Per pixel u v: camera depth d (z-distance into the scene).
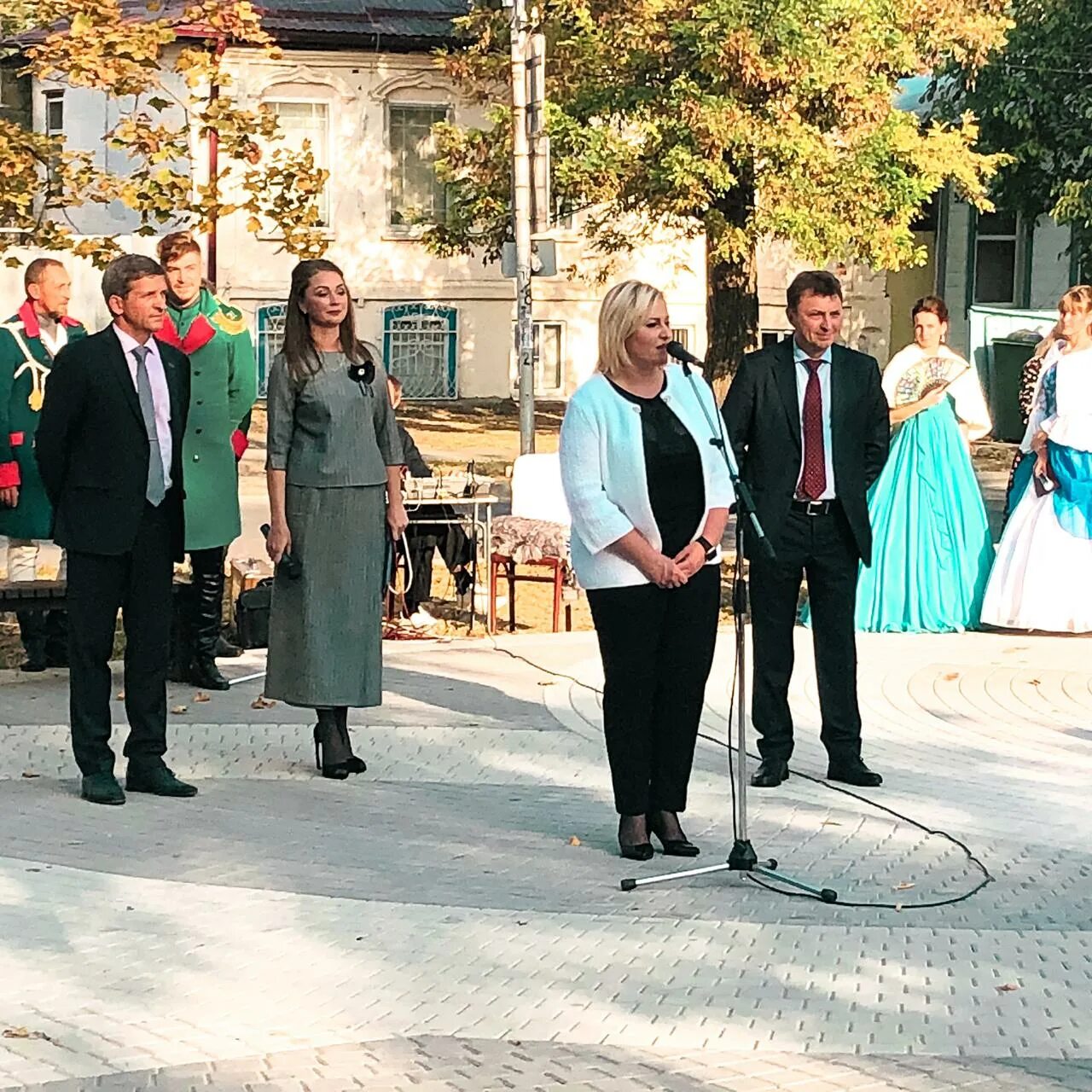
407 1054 5.34
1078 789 8.84
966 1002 5.84
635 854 7.59
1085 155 29.58
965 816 8.36
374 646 8.95
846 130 26.08
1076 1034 5.56
